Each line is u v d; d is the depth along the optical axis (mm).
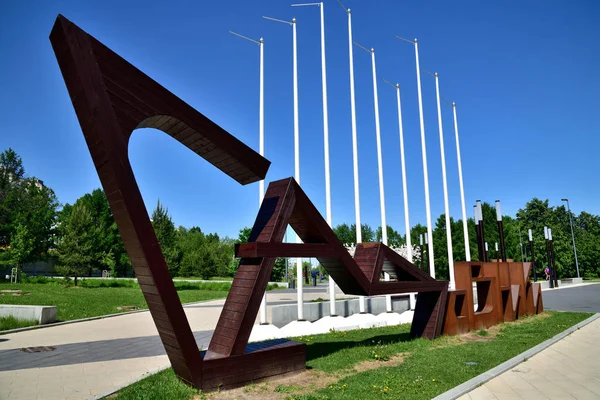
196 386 5691
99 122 4980
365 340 10039
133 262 5594
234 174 7055
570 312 15750
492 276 12602
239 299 6480
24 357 8602
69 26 4879
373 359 7895
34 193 45656
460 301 11312
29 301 18594
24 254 35656
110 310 17562
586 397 5559
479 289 12797
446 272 47906
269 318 14883
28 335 11469
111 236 48250
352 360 7746
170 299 5418
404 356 8188
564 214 60250
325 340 10109
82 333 11844
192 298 24656
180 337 5496
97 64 5070
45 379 6828
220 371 5895
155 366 7777
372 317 13875
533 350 8477
